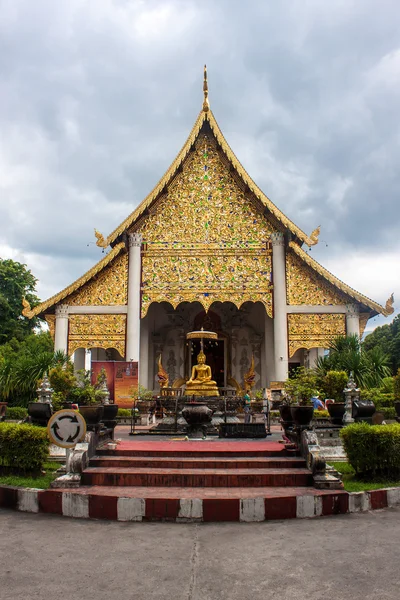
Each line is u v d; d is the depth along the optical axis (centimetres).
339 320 2373
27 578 522
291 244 2383
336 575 528
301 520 760
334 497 802
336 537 665
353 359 2109
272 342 2616
